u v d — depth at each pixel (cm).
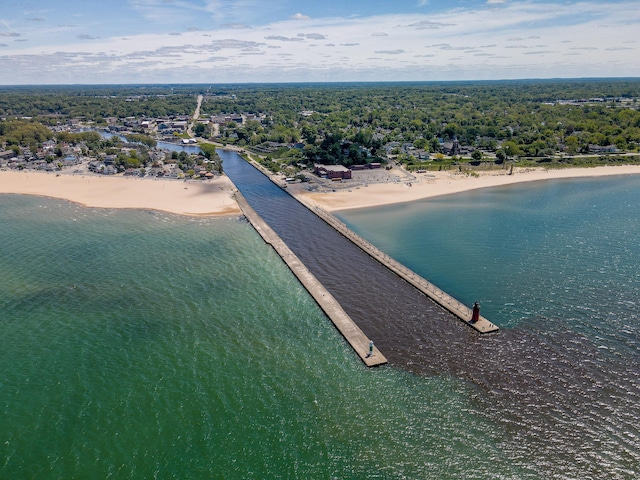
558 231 12281
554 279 9381
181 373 6581
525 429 5522
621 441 5312
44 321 7956
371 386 6322
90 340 7388
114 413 5812
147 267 10250
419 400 6034
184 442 5366
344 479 4875
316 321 8062
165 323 7912
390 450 5250
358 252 11281
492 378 6431
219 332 7656
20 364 6781
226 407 5916
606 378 6366
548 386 6241
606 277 9394
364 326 7838
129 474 4944
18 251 11169
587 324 7688
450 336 7494
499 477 4894
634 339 7238
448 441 5369
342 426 5600
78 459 5141
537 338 7338
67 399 6062
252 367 6725
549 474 4919
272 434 5478
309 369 6700
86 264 10394
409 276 9612
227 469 5006
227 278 9756
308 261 10731
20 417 5747
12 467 5031
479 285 9219
